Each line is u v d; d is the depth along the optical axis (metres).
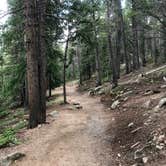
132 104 16.30
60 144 11.88
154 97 15.49
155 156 8.92
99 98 25.45
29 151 11.34
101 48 44.34
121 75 34.84
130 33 40.84
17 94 31.42
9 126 18.58
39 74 15.81
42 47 16.83
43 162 10.33
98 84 34.53
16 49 24.62
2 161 10.62
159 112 12.35
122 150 10.41
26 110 24.92
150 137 10.24
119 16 29.53
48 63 24.70
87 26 24.59
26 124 16.50
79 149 11.22
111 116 15.95
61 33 24.00
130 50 43.91
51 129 14.09
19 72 24.45
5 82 30.55
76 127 14.33
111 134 12.46
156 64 33.59
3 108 32.12
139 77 24.69
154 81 21.28
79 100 27.00
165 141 9.46
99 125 14.38
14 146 12.09
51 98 31.34
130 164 9.12
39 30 16.77
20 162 10.47
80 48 48.44
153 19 24.22
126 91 21.50
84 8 24.61
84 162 10.03
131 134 11.42
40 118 15.26
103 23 29.88
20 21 22.03
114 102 18.81
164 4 17.44
